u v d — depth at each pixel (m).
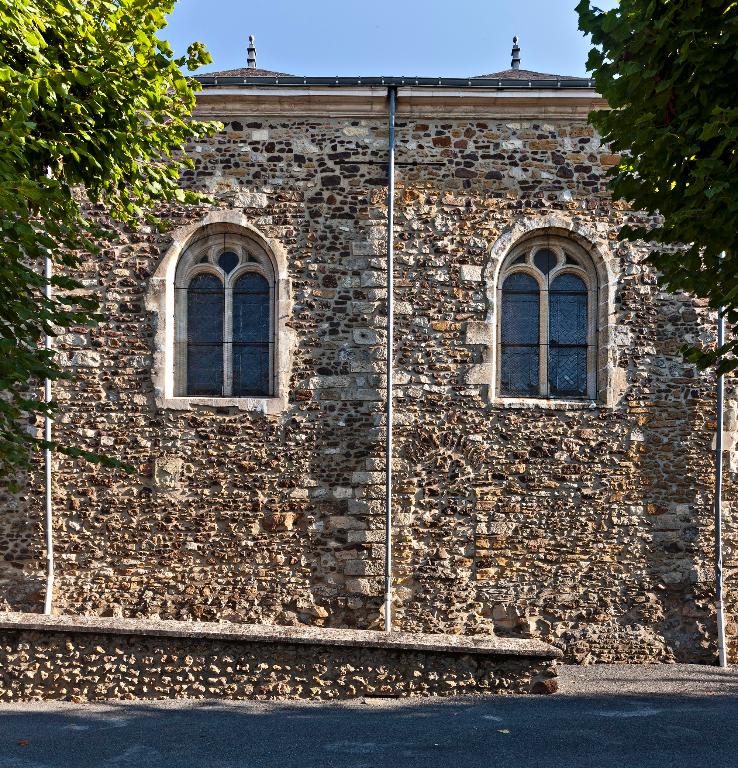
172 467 7.31
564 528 7.34
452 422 7.37
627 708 5.52
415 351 7.41
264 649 5.74
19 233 3.83
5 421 4.66
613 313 7.48
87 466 7.34
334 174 7.53
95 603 7.23
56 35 4.71
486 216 7.53
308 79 7.35
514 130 7.61
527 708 5.45
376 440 7.31
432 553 7.29
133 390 7.38
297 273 7.45
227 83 7.32
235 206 7.49
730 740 4.80
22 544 7.29
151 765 4.30
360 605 7.20
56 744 4.67
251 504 7.29
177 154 7.48
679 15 4.03
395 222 7.50
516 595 7.27
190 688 5.71
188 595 7.22
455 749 4.56
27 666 5.71
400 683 5.75
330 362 7.40
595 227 7.56
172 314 7.51
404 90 7.40
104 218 7.47
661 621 7.30
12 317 4.43
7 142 4.11
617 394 7.44
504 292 7.69
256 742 4.69
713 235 4.25
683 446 7.42
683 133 4.13
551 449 7.38
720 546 7.31
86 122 4.70
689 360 4.62
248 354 7.65
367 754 4.47
